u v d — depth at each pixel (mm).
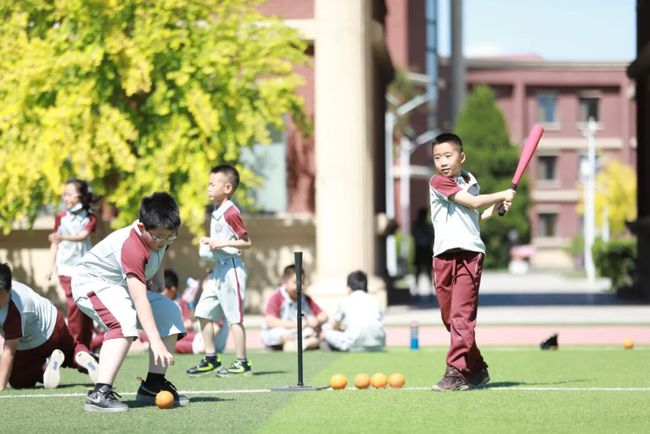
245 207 48625
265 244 49594
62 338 23797
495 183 161375
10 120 44219
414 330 34125
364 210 49062
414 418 17828
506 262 160625
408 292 64812
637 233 66750
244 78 45688
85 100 43656
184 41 44750
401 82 157875
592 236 113625
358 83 48750
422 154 166750
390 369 27188
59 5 44656
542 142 186125
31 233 48938
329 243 48188
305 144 50125
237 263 25781
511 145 163375
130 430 16984
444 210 21391
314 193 49938
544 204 186000
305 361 29812
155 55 44688
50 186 44062
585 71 186000
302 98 47062
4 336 22922
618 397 20406
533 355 31016
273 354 32531
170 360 18453
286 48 46406
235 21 46125
